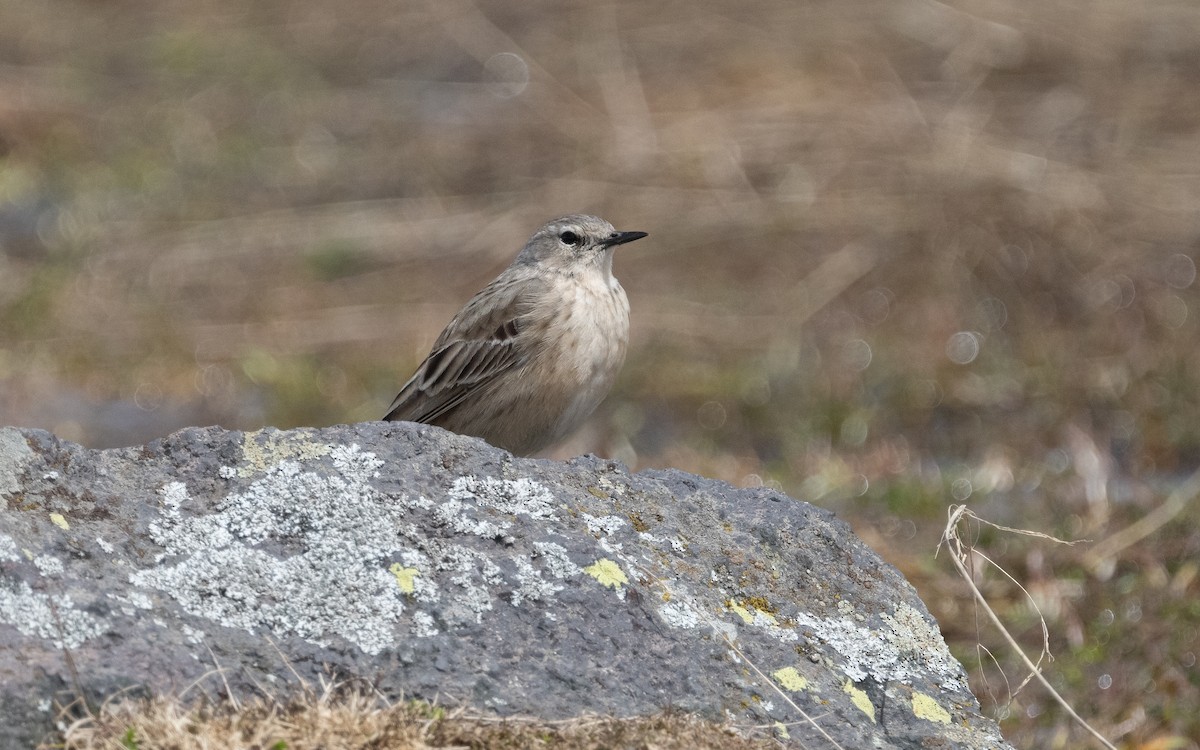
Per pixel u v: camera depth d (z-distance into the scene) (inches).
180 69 929.5
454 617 230.1
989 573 447.5
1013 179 733.3
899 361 605.9
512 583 237.9
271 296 681.0
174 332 647.1
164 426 573.9
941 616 428.1
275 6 1038.4
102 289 685.3
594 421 579.5
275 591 227.6
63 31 992.2
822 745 228.2
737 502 272.5
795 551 264.7
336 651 220.1
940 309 644.1
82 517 232.5
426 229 738.2
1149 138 772.0
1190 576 438.6
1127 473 518.9
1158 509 480.4
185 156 821.2
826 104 823.7
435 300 675.4
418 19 989.8
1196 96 808.9
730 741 221.3
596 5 995.3
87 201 768.9
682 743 218.1
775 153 778.8
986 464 526.9
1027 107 811.4
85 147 829.2
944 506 501.4
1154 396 563.2
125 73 927.7
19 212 758.5
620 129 814.5
